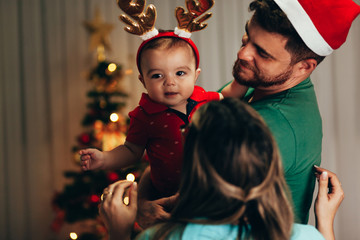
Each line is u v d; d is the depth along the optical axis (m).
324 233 1.03
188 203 0.76
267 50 1.00
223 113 0.75
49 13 3.94
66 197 3.17
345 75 3.72
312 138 1.04
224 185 0.71
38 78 3.97
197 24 1.18
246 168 0.72
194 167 0.74
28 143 4.01
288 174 1.02
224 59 3.85
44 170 4.03
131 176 2.18
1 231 4.04
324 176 1.06
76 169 3.99
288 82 1.06
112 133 3.26
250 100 1.27
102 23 3.69
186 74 1.17
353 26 3.67
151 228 0.82
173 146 1.18
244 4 3.81
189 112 1.21
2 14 3.92
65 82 3.99
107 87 3.35
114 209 0.95
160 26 3.81
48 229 4.05
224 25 3.83
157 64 1.15
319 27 0.98
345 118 3.74
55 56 3.97
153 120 1.19
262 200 0.74
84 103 3.99
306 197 1.11
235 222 0.76
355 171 3.75
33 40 3.95
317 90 3.75
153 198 1.26
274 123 0.97
